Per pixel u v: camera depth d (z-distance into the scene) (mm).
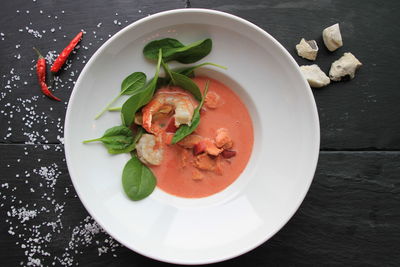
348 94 580
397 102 581
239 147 562
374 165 577
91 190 526
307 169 525
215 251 537
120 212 534
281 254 577
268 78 542
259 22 581
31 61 581
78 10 580
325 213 577
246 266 575
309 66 574
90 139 531
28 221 575
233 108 561
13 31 582
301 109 533
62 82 578
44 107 577
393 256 575
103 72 525
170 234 542
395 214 577
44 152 577
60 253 574
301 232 577
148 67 537
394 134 580
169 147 557
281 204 538
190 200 555
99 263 573
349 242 576
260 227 541
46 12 582
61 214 575
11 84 580
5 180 576
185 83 538
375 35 586
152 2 579
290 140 541
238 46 535
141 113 543
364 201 577
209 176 558
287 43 581
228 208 551
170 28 523
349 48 585
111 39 508
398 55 583
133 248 517
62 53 564
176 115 534
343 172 578
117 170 540
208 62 543
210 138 559
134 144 541
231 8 579
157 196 550
